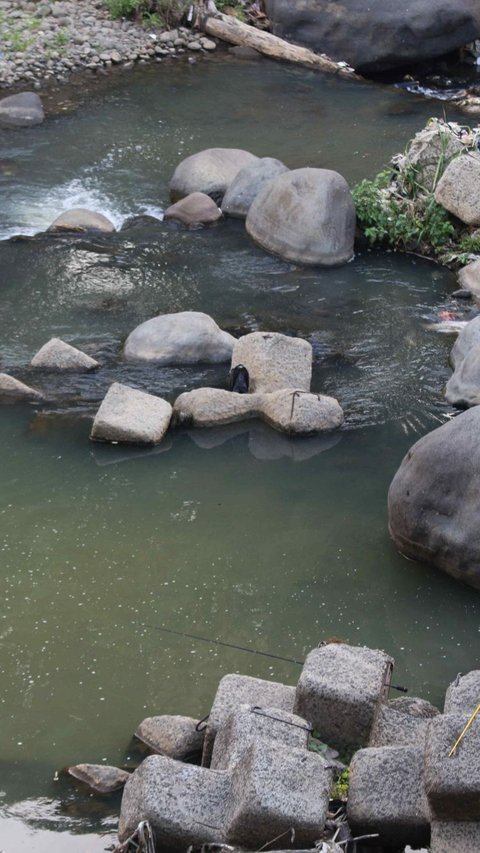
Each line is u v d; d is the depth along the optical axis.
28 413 9.58
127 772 5.98
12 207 13.30
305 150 15.20
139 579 7.66
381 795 5.34
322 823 5.12
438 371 10.38
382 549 7.99
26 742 6.27
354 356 10.60
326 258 12.28
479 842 5.02
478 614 7.38
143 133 15.59
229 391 9.73
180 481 8.81
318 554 7.95
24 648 7.00
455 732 5.12
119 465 8.98
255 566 7.81
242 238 12.84
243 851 5.14
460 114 16.66
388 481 8.80
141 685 6.72
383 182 13.31
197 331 10.37
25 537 8.09
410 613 7.38
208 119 16.19
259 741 5.33
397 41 17.88
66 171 14.34
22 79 17.28
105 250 12.41
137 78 17.58
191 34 19.09
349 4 18.09
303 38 18.59
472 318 11.30
